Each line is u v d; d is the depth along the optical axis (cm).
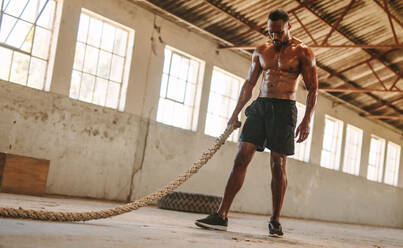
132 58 900
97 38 858
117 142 876
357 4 1048
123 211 294
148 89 931
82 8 816
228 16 977
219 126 1104
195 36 1019
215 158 1073
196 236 269
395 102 1582
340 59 1278
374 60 1309
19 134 738
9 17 733
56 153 784
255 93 1186
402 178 1853
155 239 225
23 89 739
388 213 1788
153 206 857
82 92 838
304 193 1362
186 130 1006
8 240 164
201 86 1037
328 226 946
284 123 341
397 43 980
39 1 772
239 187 343
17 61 746
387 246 465
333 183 1480
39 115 760
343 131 1520
